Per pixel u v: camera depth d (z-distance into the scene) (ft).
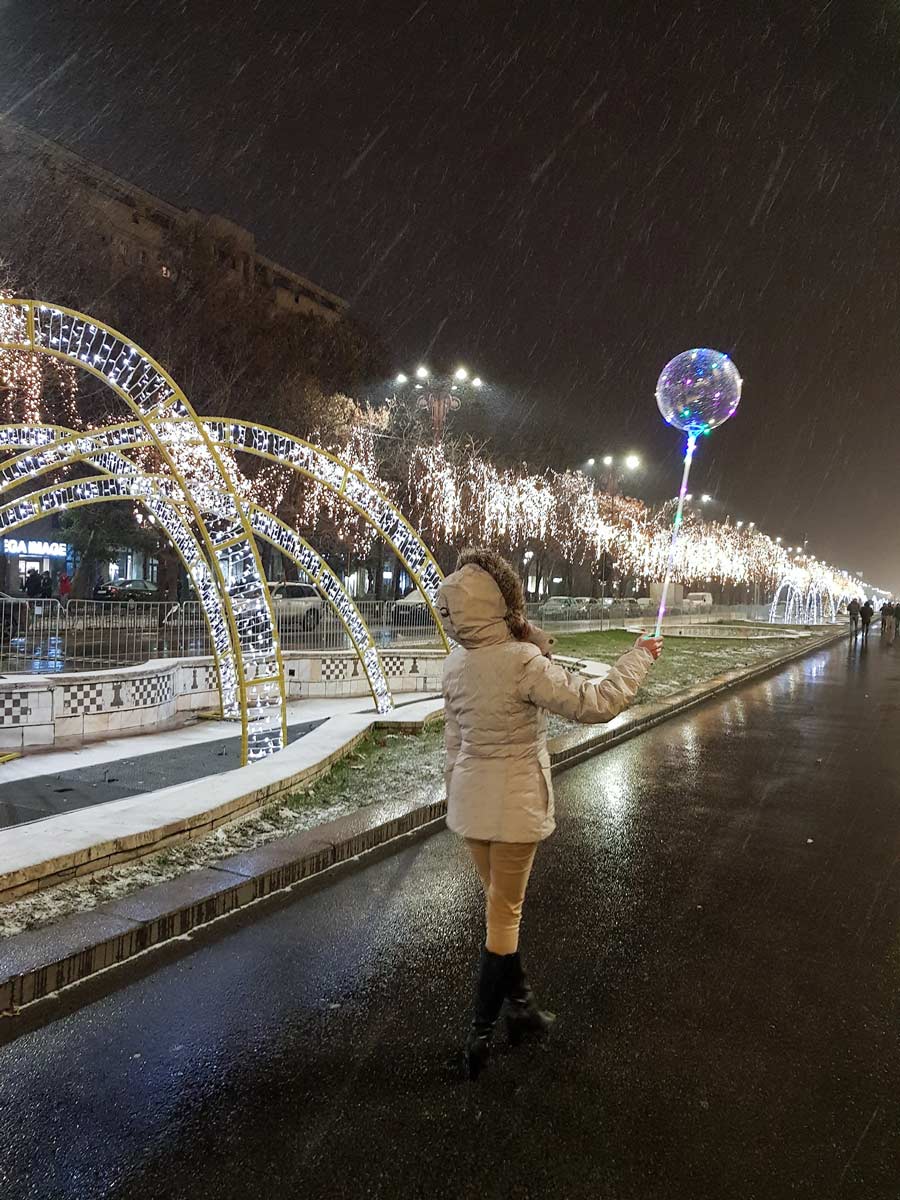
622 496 188.96
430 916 16.17
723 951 14.92
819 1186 8.77
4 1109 9.95
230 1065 10.94
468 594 10.93
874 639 144.77
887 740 39.17
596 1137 9.53
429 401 116.47
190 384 86.84
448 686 11.39
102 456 34.30
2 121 97.81
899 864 20.25
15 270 73.41
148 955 14.21
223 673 37.65
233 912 16.19
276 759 25.99
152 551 100.12
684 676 65.51
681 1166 9.05
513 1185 8.73
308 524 98.53
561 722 39.45
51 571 124.36
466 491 126.93
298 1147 9.32
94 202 111.24
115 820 18.53
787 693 59.16
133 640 43.68
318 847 18.79
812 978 13.87
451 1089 10.46
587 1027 12.09
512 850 10.85
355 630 38.47
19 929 14.01
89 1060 11.02
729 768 32.07
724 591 250.78
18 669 39.29
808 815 24.94
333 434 101.65
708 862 20.20
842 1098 10.40
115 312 84.12
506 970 10.79
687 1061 11.20
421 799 23.17
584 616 121.39
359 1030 11.87
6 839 16.89
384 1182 8.76
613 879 18.80
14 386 62.75
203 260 92.17
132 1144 9.34
